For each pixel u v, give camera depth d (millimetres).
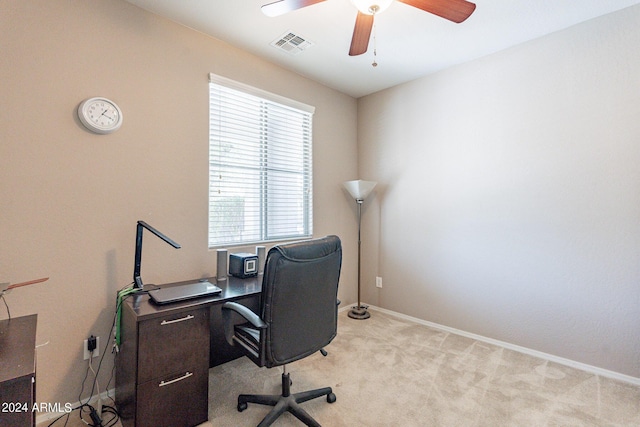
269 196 2809
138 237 1824
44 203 1646
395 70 2941
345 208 3520
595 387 1951
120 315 1724
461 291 2814
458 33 2324
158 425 1502
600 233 2123
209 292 1785
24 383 936
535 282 2400
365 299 3604
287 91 2902
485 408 1737
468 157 2762
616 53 2057
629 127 2016
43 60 1640
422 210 3086
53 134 1667
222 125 2451
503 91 2557
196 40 2266
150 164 2025
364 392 1897
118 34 1898
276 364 1456
